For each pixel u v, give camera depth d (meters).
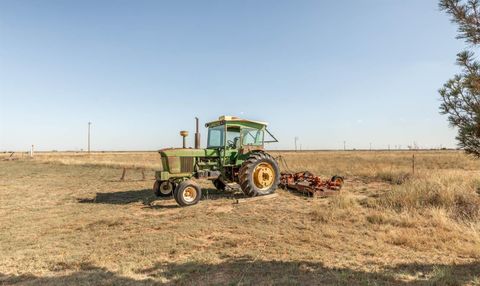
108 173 19.66
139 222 7.48
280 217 7.70
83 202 10.33
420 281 4.07
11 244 5.96
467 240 5.80
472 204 7.94
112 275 4.43
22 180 16.22
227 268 4.62
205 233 6.50
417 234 6.11
